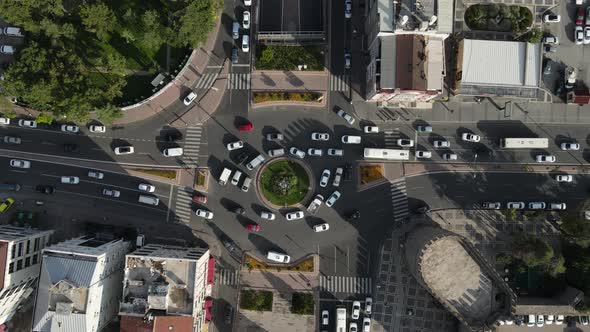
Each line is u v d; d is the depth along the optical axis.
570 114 84.88
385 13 70.31
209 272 81.00
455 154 84.31
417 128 84.06
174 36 75.12
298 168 84.00
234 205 83.88
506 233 84.62
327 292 84.25
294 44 82.94
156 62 82.25
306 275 84.31
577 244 80.06
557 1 84.12
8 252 68.62
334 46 83.94
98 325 70.50
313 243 84.25
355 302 83.38
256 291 83.94
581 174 84.94
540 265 80.31
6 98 77.12
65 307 65.44
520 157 84.81
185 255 74.19
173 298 69.12
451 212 84.69
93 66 81.94
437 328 84.56
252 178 83.94
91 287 67.06
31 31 78.50
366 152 82.31
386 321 84.81
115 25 79.50
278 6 83.38
